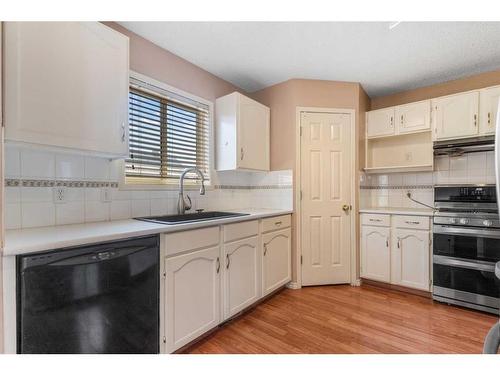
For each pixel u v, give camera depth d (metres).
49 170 1.51
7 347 0.96
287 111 2.84
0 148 0.94
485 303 2.15
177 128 2.35
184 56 2.32
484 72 2.65
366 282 2.87
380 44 2.14
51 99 1.25
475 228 2.21
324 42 2.11
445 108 2.61
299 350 1.65
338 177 2.86
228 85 2.86
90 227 1.45
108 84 1.50
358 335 1.83
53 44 1.26
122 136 1.57
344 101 2.88
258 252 2.28
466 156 2.76
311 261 2.80
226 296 1.92
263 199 3.01
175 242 1.55
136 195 1.96
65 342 1.08
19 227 1.39
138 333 1.34
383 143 3.26
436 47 2.18
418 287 2.49
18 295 0.99
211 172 2.61
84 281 1.14
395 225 2.63
